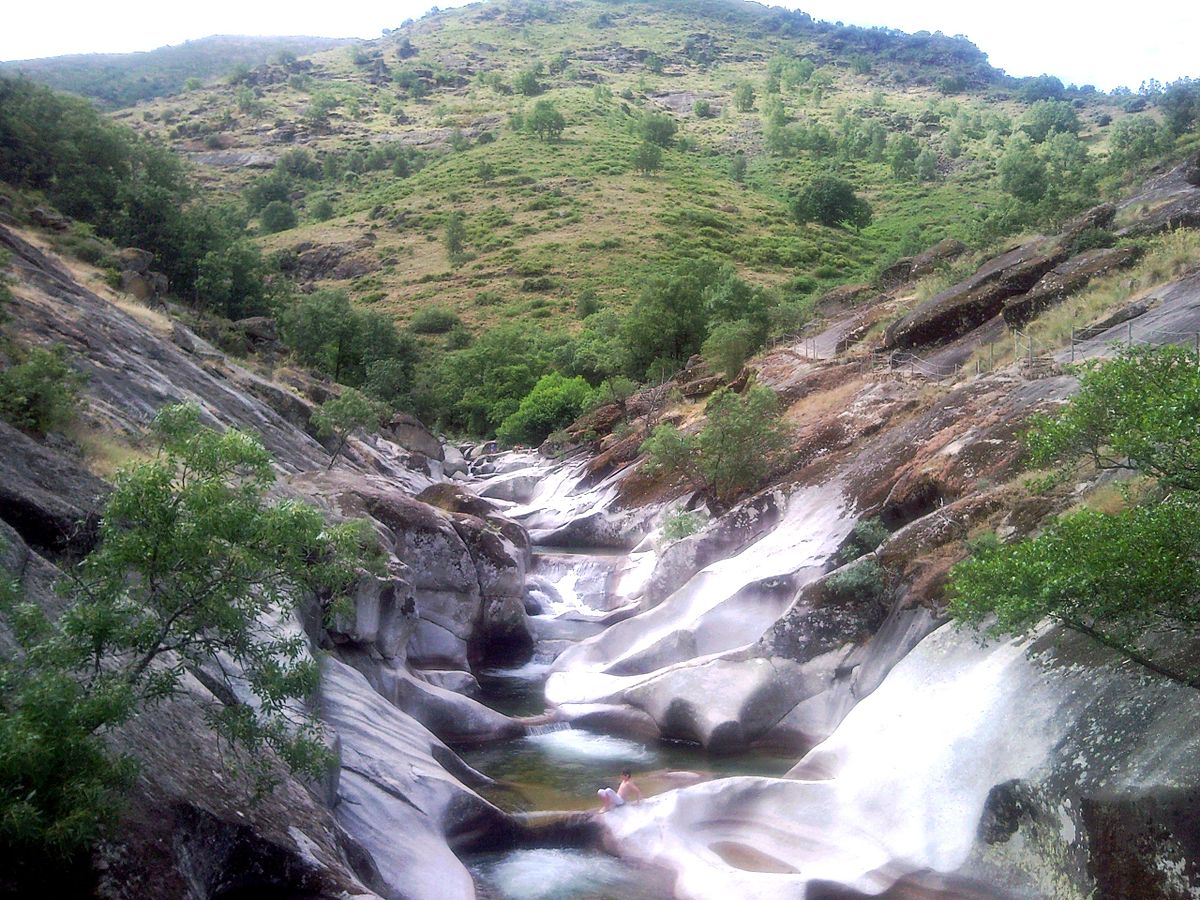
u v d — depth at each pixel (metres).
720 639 20.53
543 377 71.62
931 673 14.40
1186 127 76.00
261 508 7.79
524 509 42.00
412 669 20.55
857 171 148.00
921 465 22.27
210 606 7.32
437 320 96.56
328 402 34.09
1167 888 9.18
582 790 15.70
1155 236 33.12
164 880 7.12
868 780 13.16
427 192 139.00
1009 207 56.44
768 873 11.91
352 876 9.09
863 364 36.12
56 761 6.24
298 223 138.88
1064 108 169.12
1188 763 9.60
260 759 8.70
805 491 25.75
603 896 11.80
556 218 122.56
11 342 20.38
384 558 18.11
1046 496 16.88
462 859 12.88
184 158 171.38
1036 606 9.36
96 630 6.79
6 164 52.38
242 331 50.66
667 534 28.98
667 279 63.44
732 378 47.22
